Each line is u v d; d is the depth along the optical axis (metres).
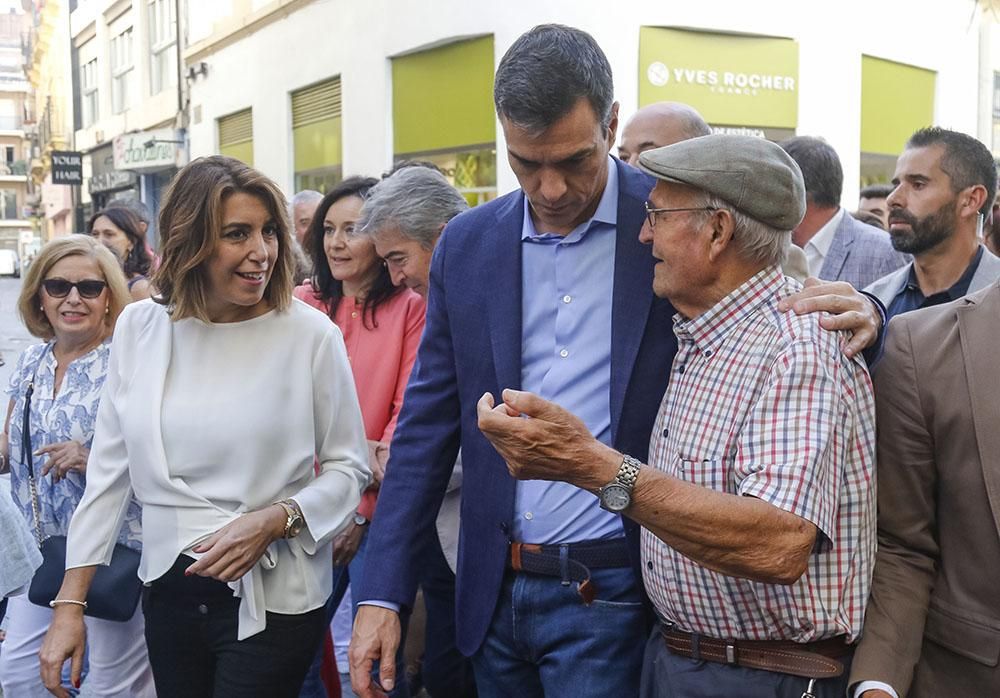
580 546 2.21
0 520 2.74
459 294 2.35
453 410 2.45
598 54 2.08
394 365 3.46
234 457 2.41
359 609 2.39
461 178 10.52
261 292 2.40
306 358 2.49
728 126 9.84
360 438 2.62
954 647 1.86
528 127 2.03
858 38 10.61
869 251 4.20
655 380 2.16
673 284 1.91
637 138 3.25
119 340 2.56
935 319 1.92
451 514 3.09
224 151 16.86
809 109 10.23
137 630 3.03
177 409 2.41
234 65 15.87
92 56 27.47
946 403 1.86
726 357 1.88
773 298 1.89
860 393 1.85
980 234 3.56
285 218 2.45
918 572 1.92
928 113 11.99
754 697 1.87
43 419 3.26
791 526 1.66
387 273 3.53
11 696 3.23
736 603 1.86
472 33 10.05
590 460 1.73
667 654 2.02
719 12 9.61
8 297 30.81
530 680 2.36
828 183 4.19
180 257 2.35
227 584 2.39
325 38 12.75
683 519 1.69
